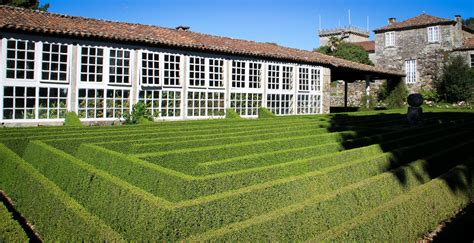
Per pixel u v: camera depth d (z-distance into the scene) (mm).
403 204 5629
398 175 7043
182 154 8258
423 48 36312
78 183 6812
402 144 10992
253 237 4449
